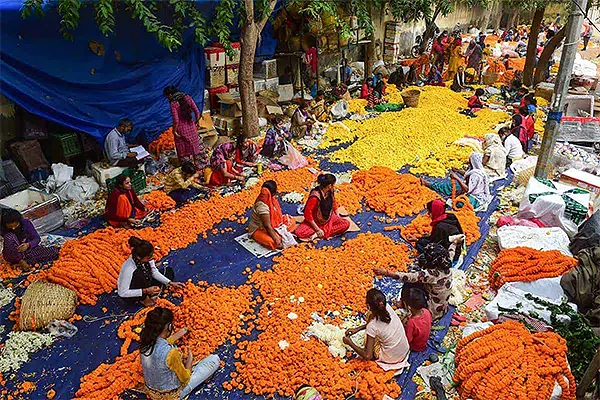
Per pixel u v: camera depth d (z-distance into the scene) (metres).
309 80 15.12
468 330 5.68
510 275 6.55
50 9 8.80
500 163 10.18
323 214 7.69
